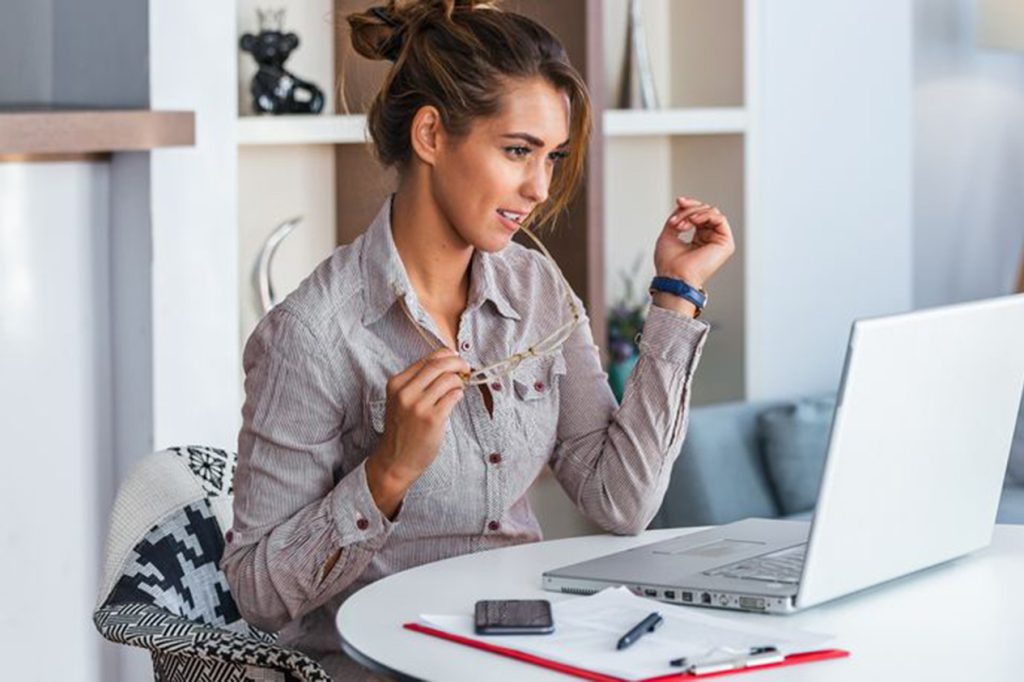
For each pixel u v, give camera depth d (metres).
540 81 2.24
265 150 4.23
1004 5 5.35
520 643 1.82
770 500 4.53
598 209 4.39
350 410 2.30
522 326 2.43
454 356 2.15
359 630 1.92
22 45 3.66
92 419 3.58
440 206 2.31
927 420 2.06
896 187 5.30
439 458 2.31
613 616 1.92
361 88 3.29
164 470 2.44
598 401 2.50
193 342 3.62
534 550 2.33
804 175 5.09
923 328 2.01
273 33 4.04
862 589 2.08
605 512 2.44
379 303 2.32
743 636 1.83
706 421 4.49
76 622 3.58
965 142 5.82
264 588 2.19
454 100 2.23
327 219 4.36
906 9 5.26
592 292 4.39
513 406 2.38
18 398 3.41
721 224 2.46
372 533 2.16
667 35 5.12
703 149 5.07
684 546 2.27
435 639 1.88
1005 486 4.47
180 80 3.54
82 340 3.54
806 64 5.07
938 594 2.07
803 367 5.16
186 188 3.58
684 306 2.45
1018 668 1.77
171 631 2.05
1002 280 5.99
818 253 5.15
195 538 2.40
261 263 4.10
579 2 4.33
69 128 3.20
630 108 4.84
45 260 3.44
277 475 2.25
